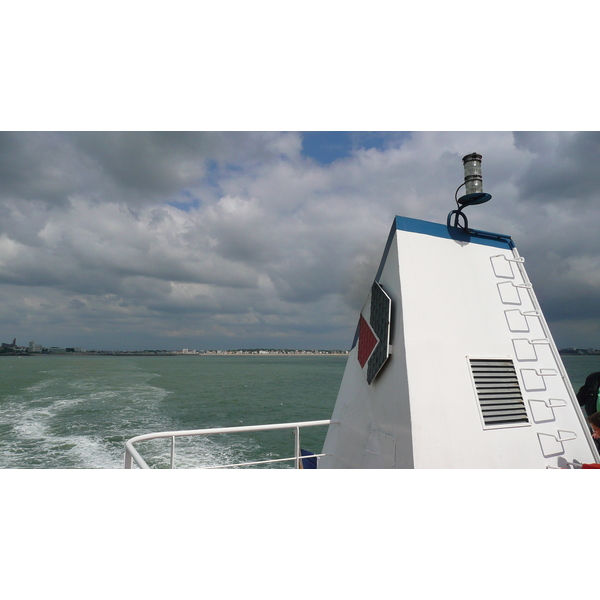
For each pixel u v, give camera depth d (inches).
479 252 161.5
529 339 156.2
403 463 127.7
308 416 1127.6
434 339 138.9
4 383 1865.2
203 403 1339.8
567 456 143.6
